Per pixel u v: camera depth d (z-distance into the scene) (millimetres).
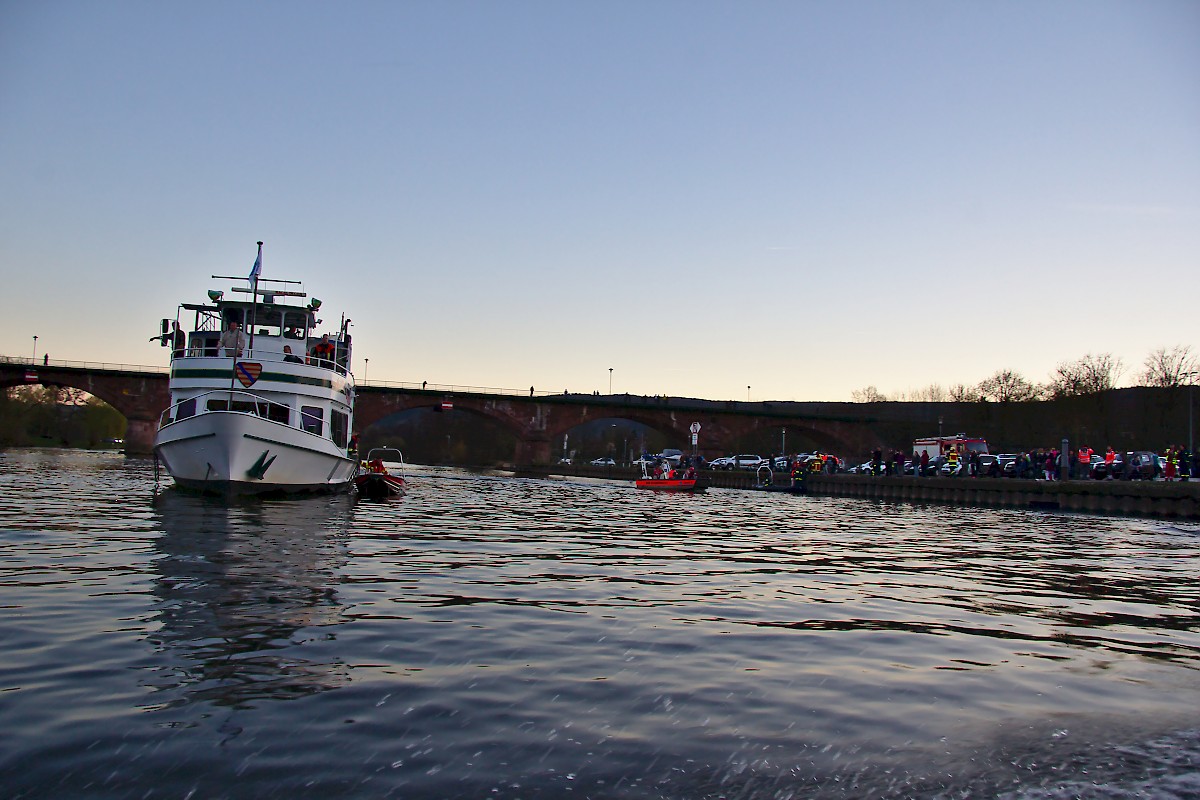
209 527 20766
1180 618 13305
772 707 7695
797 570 17688
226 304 33875
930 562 20062
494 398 108875
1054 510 46125
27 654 8586
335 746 6406
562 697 7746
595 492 56531
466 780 5902
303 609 11211
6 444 108312
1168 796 6078
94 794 5535
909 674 9047
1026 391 113312
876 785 6094
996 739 7102
